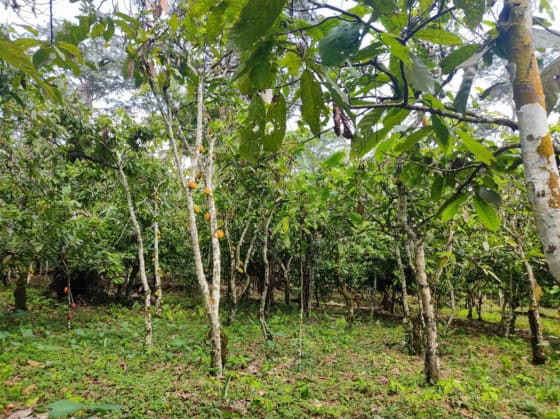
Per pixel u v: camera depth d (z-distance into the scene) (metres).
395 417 4.08
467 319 13.24
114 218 8.84
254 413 4.01
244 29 0.92
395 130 1.69
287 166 7.29
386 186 5.91
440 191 2.09
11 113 5.18
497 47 1.32
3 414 3.76
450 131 1.32
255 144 1.35
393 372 5.89
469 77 1.19
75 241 7.27
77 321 8.86
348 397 4.61
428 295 5.30
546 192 1.20
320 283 13.13
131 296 12.77
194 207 5.30
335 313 12.63
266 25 0.92
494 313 15.38
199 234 10.06
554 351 7.71
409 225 5.51
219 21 1.17
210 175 5.36
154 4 3.01
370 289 12.97
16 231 7.07
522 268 8.21
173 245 11.50
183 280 14.13
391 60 1.35
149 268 11.79
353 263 10.84
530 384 5.55
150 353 6.14
